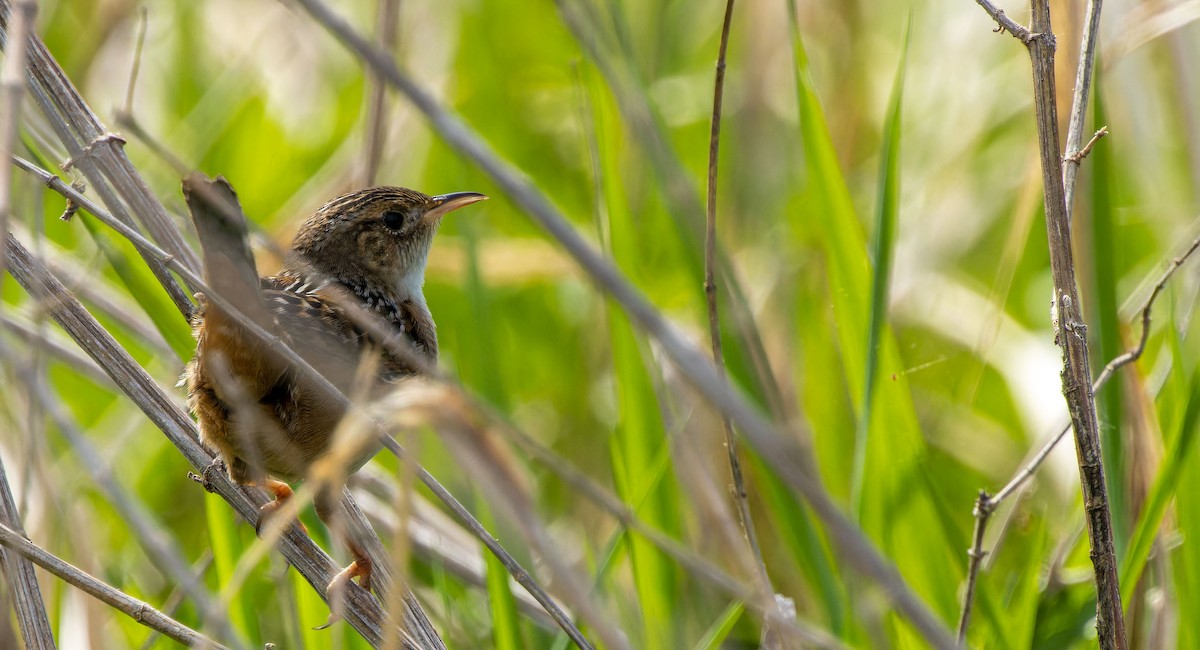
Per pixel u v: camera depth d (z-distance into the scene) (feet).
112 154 26.09
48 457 30.35
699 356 16.29
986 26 41.50
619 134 39.83
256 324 19.90
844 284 29.45
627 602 30.86
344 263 28.73
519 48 45.57
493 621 25.50
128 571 31.04
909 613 16.21
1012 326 37.47
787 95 41.75
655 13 44.80
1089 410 22.50
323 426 23.11
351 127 43.42
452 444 15.74
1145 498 27.66
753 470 31.81
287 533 24.90
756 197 40.98
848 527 16.25
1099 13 23.18
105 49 43.21
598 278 16.07
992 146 42.52
